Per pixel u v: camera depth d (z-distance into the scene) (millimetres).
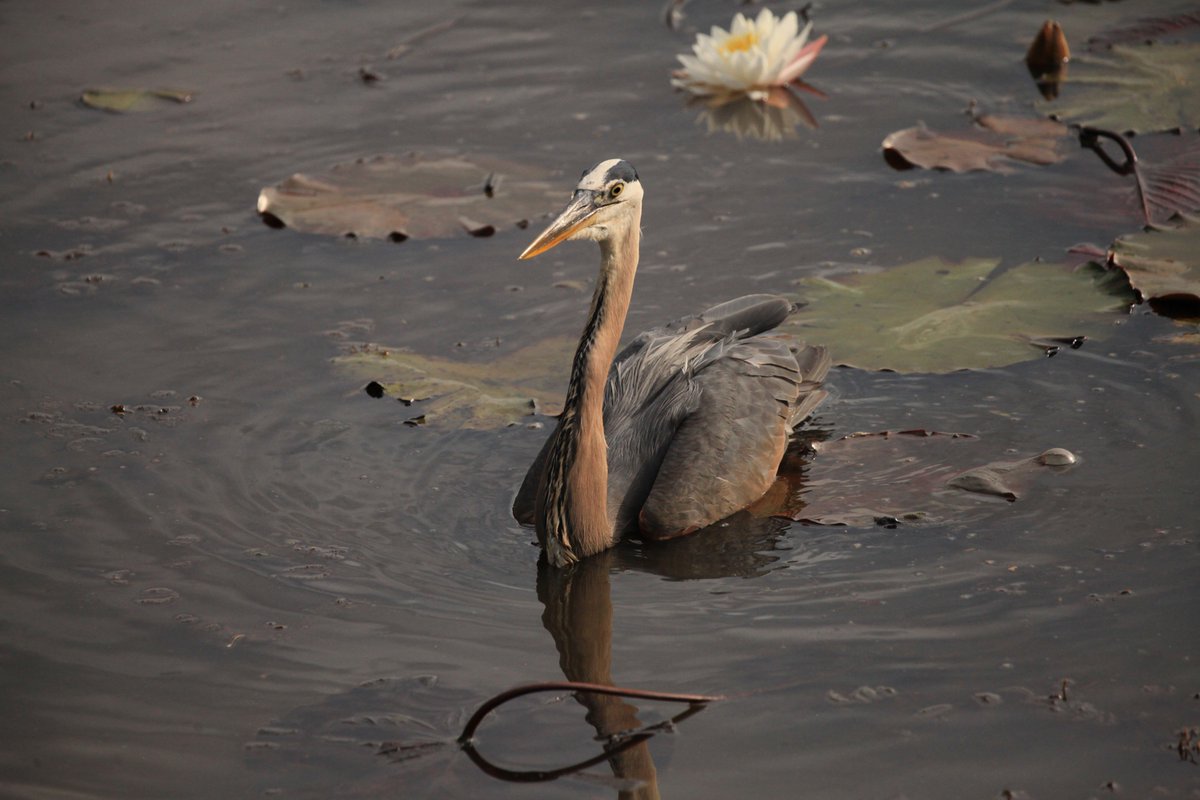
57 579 10328
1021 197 15469
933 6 20703
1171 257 13594
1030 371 12609
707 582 10398
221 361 13250
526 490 11164
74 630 9773
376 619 9930
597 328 10625
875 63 19047
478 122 17734
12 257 14984
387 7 21359
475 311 14055
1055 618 9484
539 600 10227
